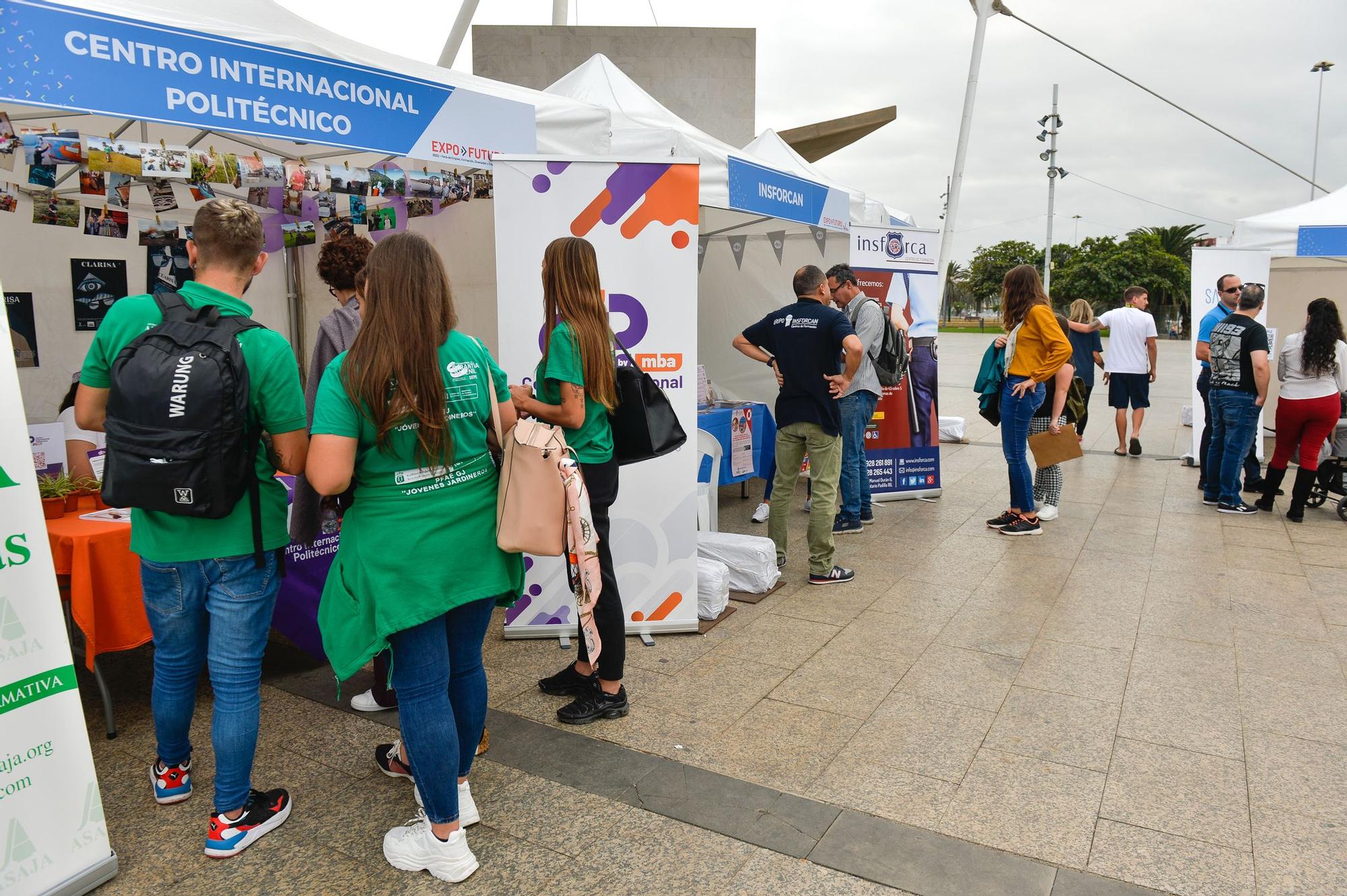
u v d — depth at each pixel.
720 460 5.41
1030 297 5.57
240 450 2.15
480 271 5.38
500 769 2.77
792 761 2.83
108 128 3.78
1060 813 2.54
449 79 3.69
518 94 4.08
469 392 2.16
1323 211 7.76
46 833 2.05
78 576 2.79
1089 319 8.86
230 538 2.24
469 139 3.69
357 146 3.27
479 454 2.21
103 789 2.64
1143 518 6.26
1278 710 3.22
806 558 5.21
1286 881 2.22
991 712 3.19
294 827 2.45
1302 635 3.96
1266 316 9.32
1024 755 2.88
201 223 2.22
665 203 3.65
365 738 2.98
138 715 3.15
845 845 2.37
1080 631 4.02
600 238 3.65
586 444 2.98
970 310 89.31
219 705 2.28
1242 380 6.19
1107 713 3.19
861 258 6.38
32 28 2.43
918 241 6.59
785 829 2.44
